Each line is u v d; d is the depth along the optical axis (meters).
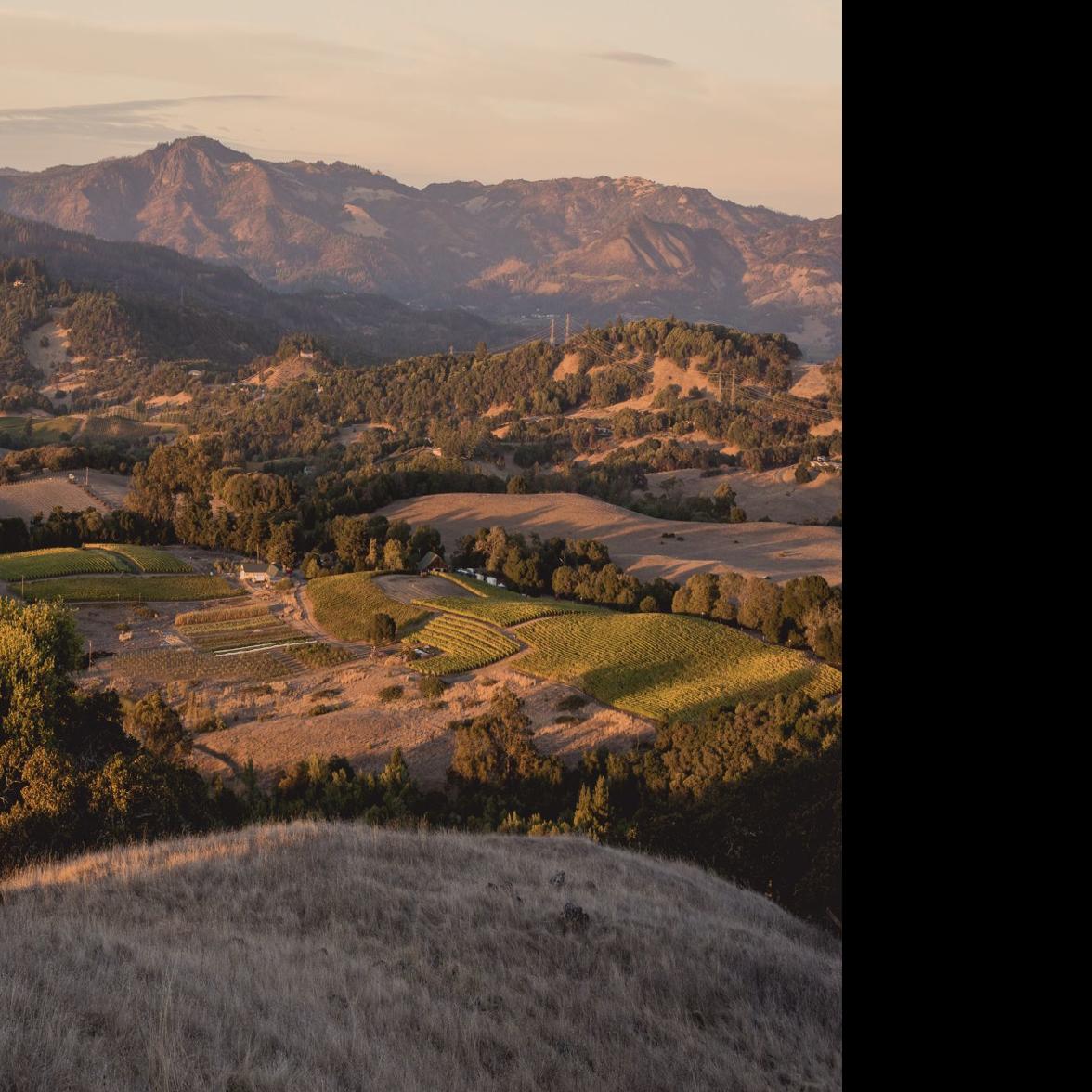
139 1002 11.15
